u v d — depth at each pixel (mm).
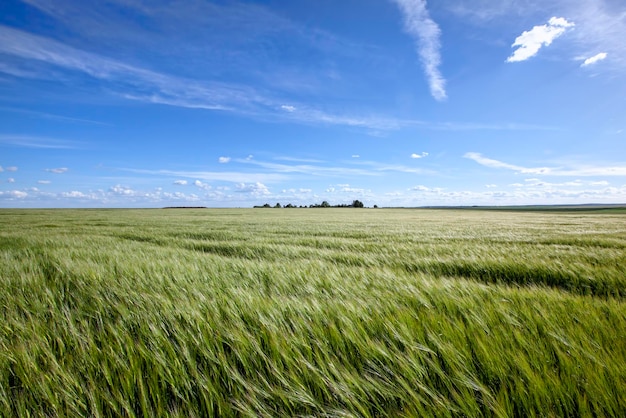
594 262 5582
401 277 4008
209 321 2340
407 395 1571
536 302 2695
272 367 1775
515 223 24906
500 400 1484
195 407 1552
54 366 1728
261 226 19859
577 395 1482
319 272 4379
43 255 5992
